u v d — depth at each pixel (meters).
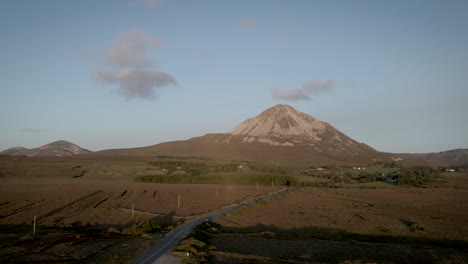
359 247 51.25
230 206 103.19
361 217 86.31
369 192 151.00
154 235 53.91
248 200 119.69
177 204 109.88
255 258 40.53
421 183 183.62
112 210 91.94
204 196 134.00
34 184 152.25
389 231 69.94
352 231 70.44
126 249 41.78
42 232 61.62
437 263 43.16
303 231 69.38
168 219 80.94
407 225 76.06
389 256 46.12
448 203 114.62
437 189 159.50
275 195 137.50
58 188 139.00
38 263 37.44
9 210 87.56
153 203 110.81
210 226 69.19
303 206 107.94
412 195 137.62
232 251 46.84
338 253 47.19
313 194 144.50
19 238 52.16
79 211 89.88
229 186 178.00
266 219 82.75
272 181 193.75
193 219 77.25
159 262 35.59
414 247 52.84
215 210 94.31
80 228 69.56
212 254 41.78
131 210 92.62
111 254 39.50
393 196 135.12
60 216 81.81
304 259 43.19
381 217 85.81
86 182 173.75
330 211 96.62
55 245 46.97
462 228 72.81
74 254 41.53
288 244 52.59
